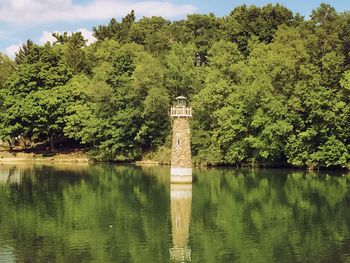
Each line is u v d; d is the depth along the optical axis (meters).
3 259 37.59
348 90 87.31
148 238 43.72
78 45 144.62
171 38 147.12
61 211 54.78
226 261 37.38
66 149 117.62
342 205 57.34
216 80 96.44
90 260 37.53
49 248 40.50
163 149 103.56
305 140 88.44
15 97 113.19
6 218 51.34
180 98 70.75
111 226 47.78
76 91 112.94
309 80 88.69
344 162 85.75
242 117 91.62
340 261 37.12
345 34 100.12
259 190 67.75
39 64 115.25
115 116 104.81
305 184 72.69
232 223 49.03
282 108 87.44
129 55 116.62
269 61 93.69
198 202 59.66
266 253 39.16
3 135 111.81
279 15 132.88
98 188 70.56
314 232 45.38
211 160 95.12
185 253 39.22
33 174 86.56
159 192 66.75
